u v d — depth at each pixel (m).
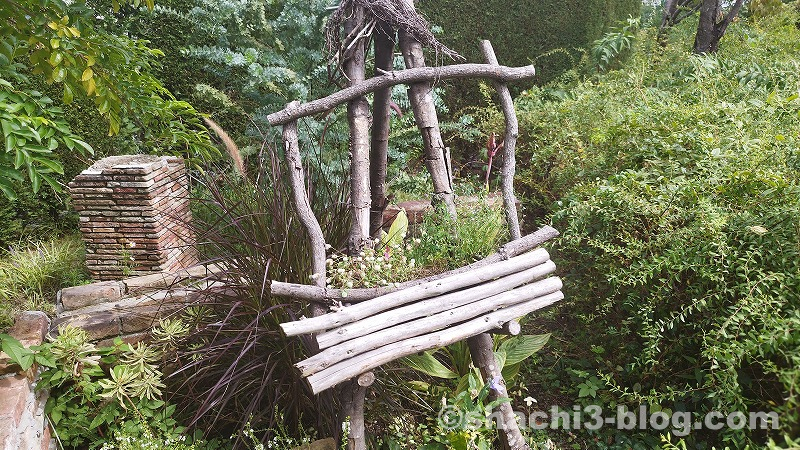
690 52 5.12
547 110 4.53
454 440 2.21
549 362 3.02
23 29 2.55
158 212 3.17
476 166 5.04
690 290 2.43
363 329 2.07
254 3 4.40
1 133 2.69
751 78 4.07
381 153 2.94
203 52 4.30
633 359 2.73
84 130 4.01
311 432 2.54
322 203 2.95
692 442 2.46
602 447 2.56
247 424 2.45
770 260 2.24
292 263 2.59
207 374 2.55
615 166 3.26
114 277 3.24
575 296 2.99
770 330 2.04
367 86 2.49
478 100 5.55
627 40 5.34
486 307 2.24
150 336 2.89
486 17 5.47
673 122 3.01
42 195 3.94
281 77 4.22
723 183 2.54
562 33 5.62
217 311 2.74
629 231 2.74
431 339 2.13
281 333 2.43
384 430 2.59
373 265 2.31
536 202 4.04
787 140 2.59
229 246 2.79
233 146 3.42
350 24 2.63
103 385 2.53
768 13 6.54
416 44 2.72
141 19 4.48
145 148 4.28
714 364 2.08
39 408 2.55
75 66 2.64
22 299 3.17
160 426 2.57
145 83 3.28
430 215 2.73
